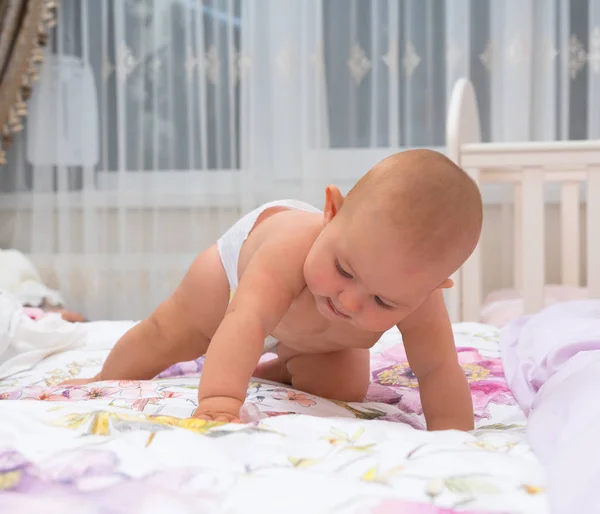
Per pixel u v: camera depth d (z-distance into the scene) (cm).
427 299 93
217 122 250
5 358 146
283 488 54
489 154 184
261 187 249
